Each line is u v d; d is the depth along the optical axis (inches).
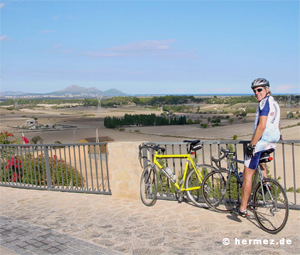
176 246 158.9
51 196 285.3
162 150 230.1
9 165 390.6
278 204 171.9
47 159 312.0
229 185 205.5
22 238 180.4
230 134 3634.4
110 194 270.8
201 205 216.7
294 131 3383.4
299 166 1228.5
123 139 3385.8
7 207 255.1
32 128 4835.1
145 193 245.4
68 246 165.3
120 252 155.2
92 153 876.0
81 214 222.5
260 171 174.1
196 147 212.4
